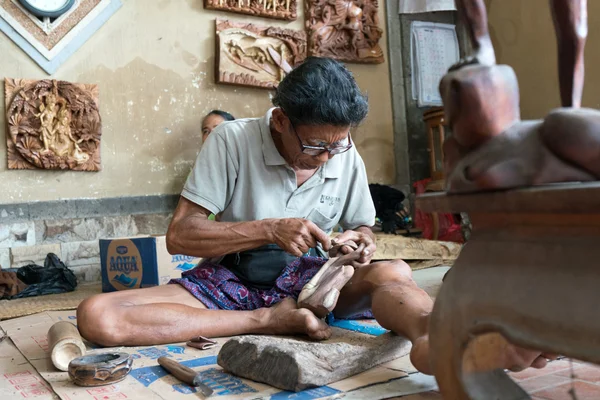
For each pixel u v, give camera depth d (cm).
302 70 209
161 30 531
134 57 520
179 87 538
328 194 256
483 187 86
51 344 192
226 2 552
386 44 650
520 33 620
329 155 221
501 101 87
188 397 156
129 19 518
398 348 186
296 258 251
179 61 538
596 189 72
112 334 208
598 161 80
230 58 551
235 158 241
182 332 214
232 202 246
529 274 84
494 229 93
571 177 83
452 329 95
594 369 169
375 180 641
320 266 243
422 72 656
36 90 475
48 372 188
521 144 85
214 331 218
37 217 475
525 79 618
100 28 507
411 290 183
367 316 257
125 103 515
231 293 237
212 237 222
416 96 655
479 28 90
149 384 168
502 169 85
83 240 490
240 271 248
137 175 518
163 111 530
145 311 212
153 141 525
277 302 235
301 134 213
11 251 464
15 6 476
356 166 265
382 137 646
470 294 92
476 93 86
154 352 204
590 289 76
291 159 238
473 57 89
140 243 373
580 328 75
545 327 79
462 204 93
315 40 597
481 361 99
